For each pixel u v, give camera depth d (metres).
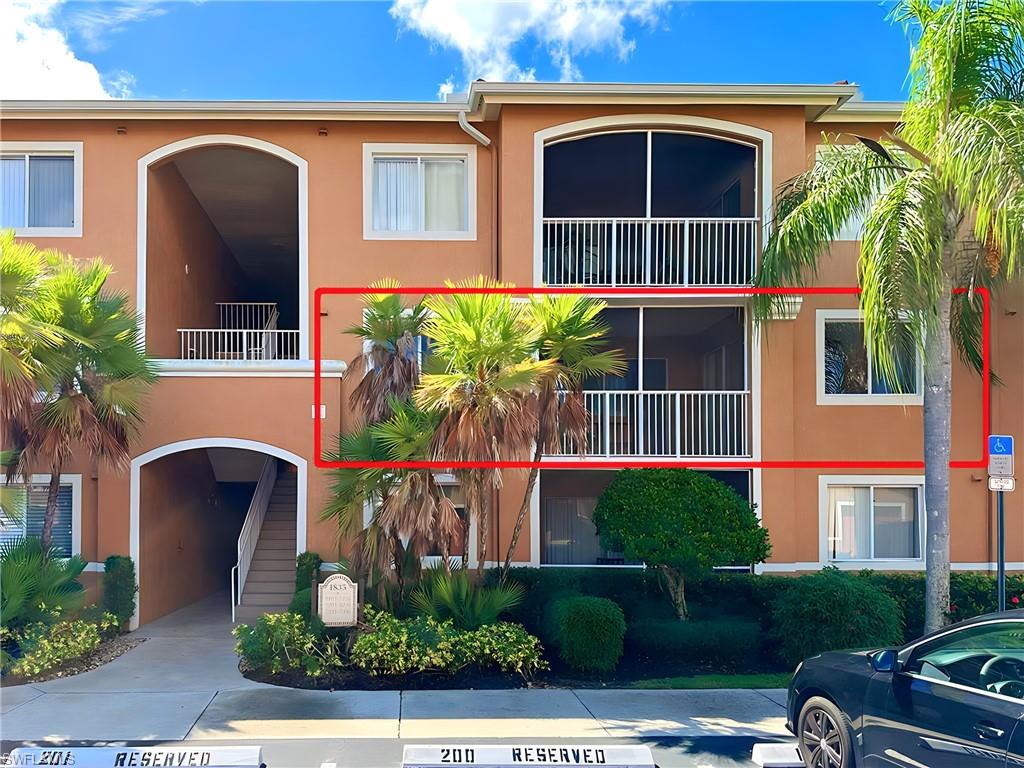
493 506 12.76
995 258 10.20
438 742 7.12
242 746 6.83
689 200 16.69
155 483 12.58
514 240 12.80
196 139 13.20
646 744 7.17
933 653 5.69
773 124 12.95
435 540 9.52
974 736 5.07
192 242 15.64
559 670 9.61
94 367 10.69
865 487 13.32
